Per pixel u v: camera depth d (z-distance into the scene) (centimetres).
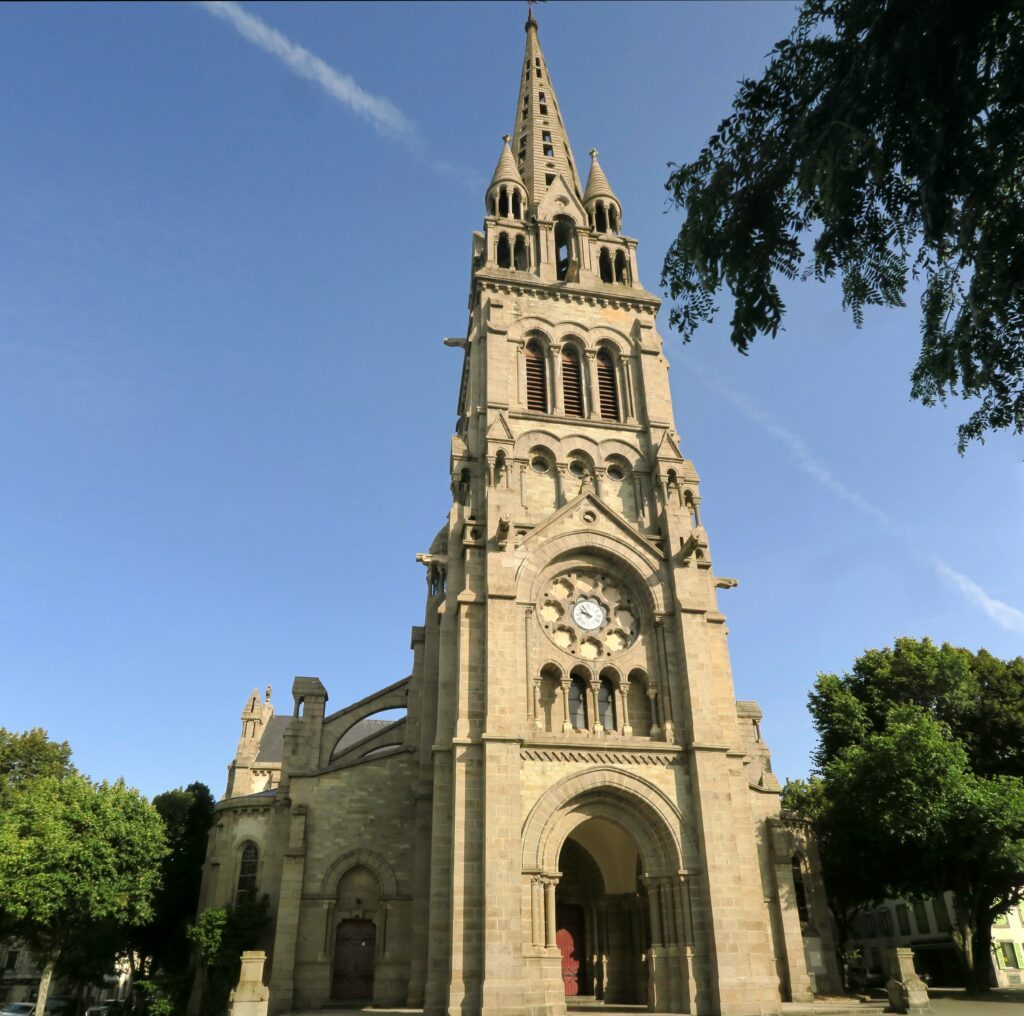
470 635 3953
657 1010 3475
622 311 5338
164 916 6178
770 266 1739
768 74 1684
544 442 4675
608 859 4378
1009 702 5341
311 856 4709
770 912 4584
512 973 3231
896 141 1543
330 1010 4153
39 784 5703
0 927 5156
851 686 5984
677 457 4697
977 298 1550
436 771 3853
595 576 4378
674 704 4025
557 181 5753
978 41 1415
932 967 7144
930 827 4328
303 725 5388
